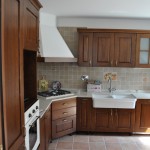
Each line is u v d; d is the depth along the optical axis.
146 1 2.70
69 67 3.96
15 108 1.33
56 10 3.26
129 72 3.97
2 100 1.02
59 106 3.28
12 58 1.26
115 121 3.58
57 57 3.22
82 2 2.80
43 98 3.19
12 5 1.25
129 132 3.65
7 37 1.15
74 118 3.54
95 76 3.98
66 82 3.98
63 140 3.41
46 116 2.75
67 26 3.84
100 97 3.59
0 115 0.98
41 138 2.43
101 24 3.85
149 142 3.38
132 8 3.08
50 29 3.51
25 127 1.68
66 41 3.88
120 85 3.98
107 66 3.65
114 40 3.59
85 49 3.61
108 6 2.98
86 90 3.96
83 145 3.23
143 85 3.98
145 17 3.69
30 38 1.83
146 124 3.59
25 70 2.29
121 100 3.41
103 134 3.69
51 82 3.98
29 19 1.77
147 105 3.54
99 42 3.60
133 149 3.11
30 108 1.90
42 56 3.10
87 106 3.55
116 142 3.36
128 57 3.62
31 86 2.29
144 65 3.64
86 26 3.85
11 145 1.24
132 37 3.57
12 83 1.26
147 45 3.63
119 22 3.85
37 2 2.00
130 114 3.56
